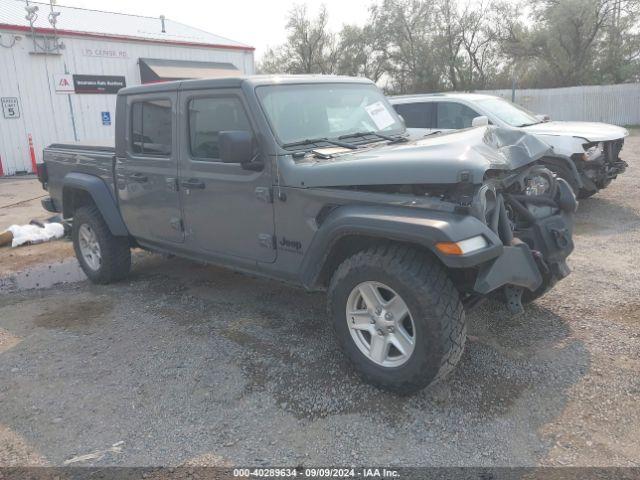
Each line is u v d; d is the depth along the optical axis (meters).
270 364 3.94
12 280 6.32
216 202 4.43
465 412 3.24
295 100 4.29
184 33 22.14
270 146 3.95
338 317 3.59
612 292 4.89
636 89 24.83
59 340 4.57
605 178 8.13
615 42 29.80
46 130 17.42
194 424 3.29
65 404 3.60
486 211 3.36
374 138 4.57
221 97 4.28
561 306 4.64
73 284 6.09
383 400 3.41
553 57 30.89
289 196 3.86
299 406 3.41
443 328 3.14
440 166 3.17
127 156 5.29
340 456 2.93
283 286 5.61
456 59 33.12
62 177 6.39
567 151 7.60
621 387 3.40
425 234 3.08
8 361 4.24
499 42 32.56
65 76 15.85
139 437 3.20
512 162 3.67
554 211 4.13
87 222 5.88
